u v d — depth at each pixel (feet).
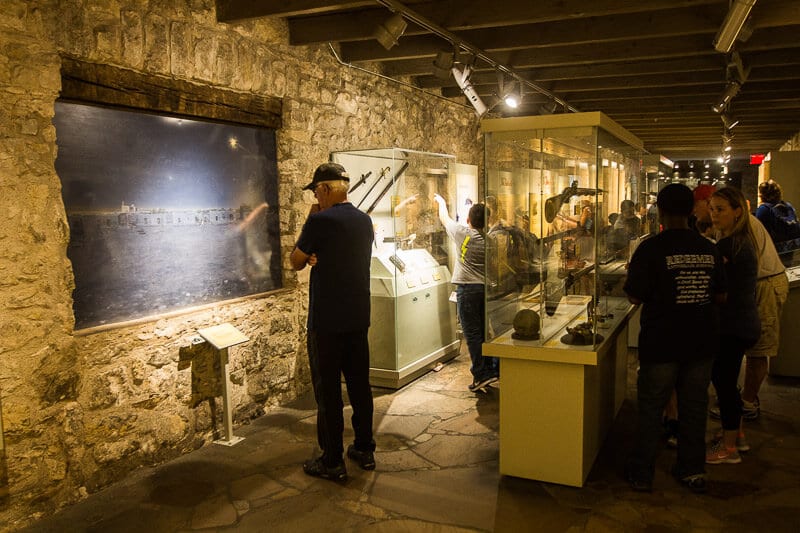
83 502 10.59
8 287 9.52
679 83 21.18
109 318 11.36
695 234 10.28
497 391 16.29
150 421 11.94
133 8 11.37
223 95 13.64
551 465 10.91
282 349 15.56
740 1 11.02
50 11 9.98
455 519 9.83
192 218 13.08
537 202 11.03
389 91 20.17
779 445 12.47
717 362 11.46
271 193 15.53
